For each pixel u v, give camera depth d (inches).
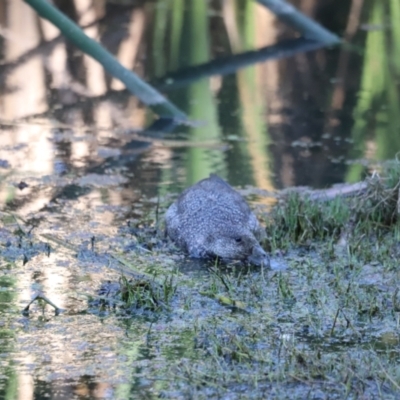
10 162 576.4
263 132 660.7
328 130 668.1
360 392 301.9
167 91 754.2
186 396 302.5
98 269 420.8
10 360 328.2
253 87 769.6
